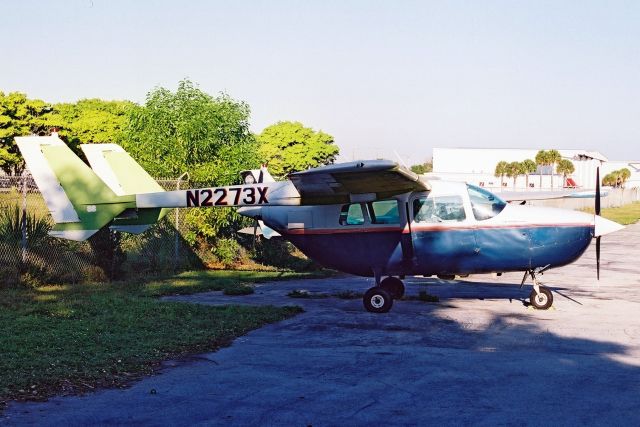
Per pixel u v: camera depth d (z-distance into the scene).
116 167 12.98
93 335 8.59
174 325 9.45
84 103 76.12
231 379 6.83
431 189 11.62
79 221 12.22
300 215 12.14
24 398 6.00
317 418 5.57
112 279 15.22
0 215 14.67
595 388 6.52
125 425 5.36
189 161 18.30
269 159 68.69
